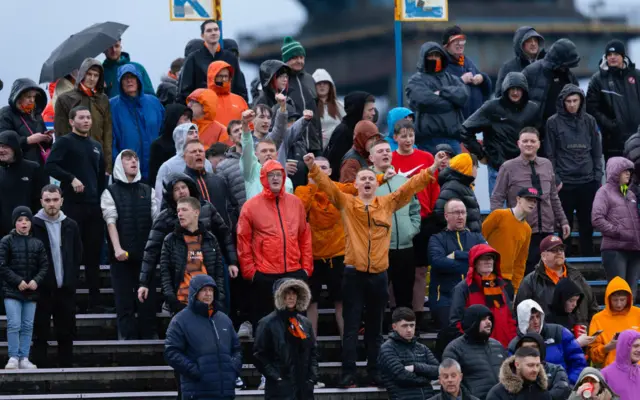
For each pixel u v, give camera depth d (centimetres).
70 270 3859
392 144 4366
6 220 4138
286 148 4169
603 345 3750
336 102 4769
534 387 3297
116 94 4903
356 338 3753
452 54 4822
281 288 3469
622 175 4206
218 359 3425
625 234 4188
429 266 4284
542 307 3800
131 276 3972
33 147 4372
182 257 3712
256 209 3781
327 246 3919
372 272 3747
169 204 3800
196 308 3438
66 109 4356
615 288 3772
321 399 3694
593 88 4681
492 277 3716
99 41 4806
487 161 4481
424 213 4053
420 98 4531
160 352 3891
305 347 3481
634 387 3547
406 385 3531
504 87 4434
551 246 3800
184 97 4766
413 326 3566
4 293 3800
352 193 3919
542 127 4572
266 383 3472
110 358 3878
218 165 4106
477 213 3981
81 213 4106
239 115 4606
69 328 3847
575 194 4441
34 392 3741
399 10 5091
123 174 4016
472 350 3503
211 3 4938
